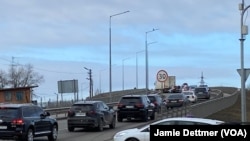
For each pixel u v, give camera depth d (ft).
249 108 193.47
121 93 296.51
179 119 50.49
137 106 113.50
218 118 126.52
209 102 131.75
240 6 85.15
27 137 68.44
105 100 226.38
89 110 90.02
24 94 169.07
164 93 247.50
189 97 197.77
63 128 98.84
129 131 57.00
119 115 114.73
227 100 187.93
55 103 184.24
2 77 354.95
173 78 257.34
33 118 70.38
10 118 68.13
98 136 80.33
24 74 363.76
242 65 83.97
